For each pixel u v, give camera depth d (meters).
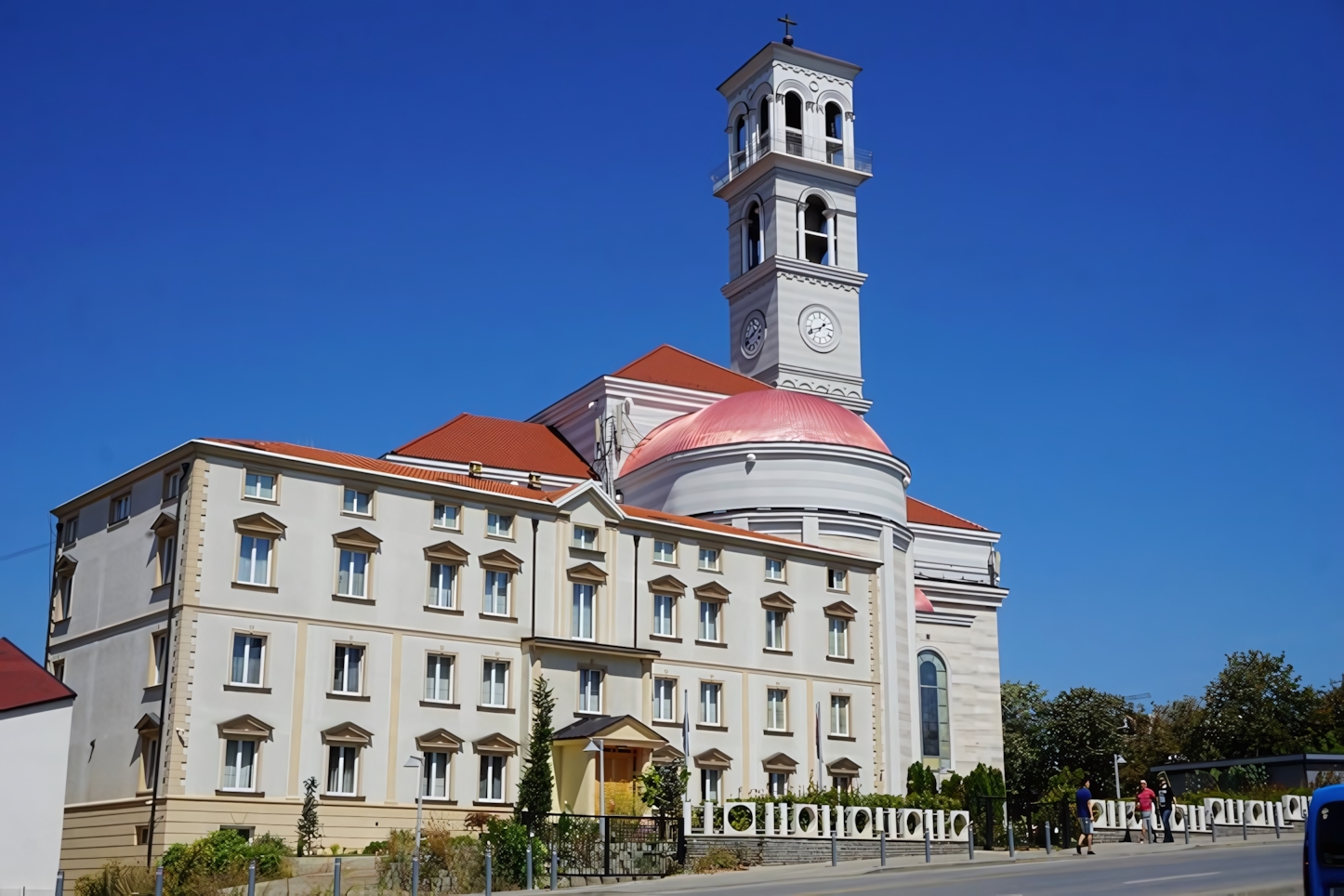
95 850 59.81
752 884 44.81
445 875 48.34
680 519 76.94
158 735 58.09
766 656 76.69
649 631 72.56
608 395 97.62
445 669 65.25
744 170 117.69
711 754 72.56
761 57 118.44
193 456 60.03
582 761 66.00
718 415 91.12
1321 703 121.69
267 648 60.16
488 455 93.81
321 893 46.28
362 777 61.44
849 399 113.62
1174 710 133.88
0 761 43.47
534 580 68.75
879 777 79.50
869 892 36.62
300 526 62.19
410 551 65.12
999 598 107.00
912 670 86.31
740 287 117.06
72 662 65.06
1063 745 126.19
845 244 117.06
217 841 52.44
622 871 52.72
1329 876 25.83
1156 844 62.56
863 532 85.44
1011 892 35.53
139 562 62.31
